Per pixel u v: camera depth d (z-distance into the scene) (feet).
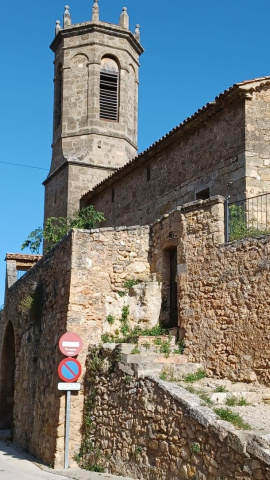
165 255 58.44
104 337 56.75
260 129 68.08
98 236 59.06
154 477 41.52
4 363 96.07
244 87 66.74
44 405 61.36
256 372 45.24
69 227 100.58
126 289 58.80
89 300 57.31
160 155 87.04
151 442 42.68
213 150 73.41
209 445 36.06
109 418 49.75
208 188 73.51
